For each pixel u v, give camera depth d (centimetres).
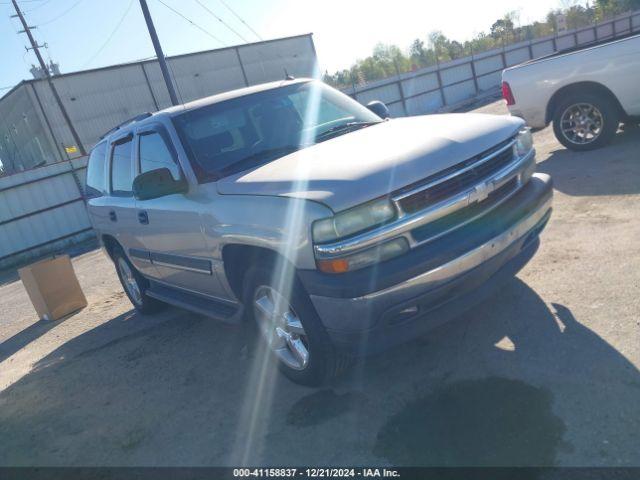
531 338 345
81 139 3594
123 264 610
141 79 3784
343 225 288
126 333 578
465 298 315
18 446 392
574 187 625
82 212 1733
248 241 338
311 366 338
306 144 404
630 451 240
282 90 468
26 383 514
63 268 727
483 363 333
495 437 269
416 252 295
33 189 1658
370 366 367
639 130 808
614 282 385
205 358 454
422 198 299
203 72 3991
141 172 477
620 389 279
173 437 347
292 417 333
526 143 372
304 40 4441
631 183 583
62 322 702
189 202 394
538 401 286
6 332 740
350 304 290
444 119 389
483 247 308
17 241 1639
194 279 441
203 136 418
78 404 434
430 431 285
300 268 307
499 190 335
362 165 309
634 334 320
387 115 505
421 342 378
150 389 424
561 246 473
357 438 296
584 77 734
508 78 807
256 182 344
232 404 369
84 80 3594
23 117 3762
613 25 3512
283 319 351
